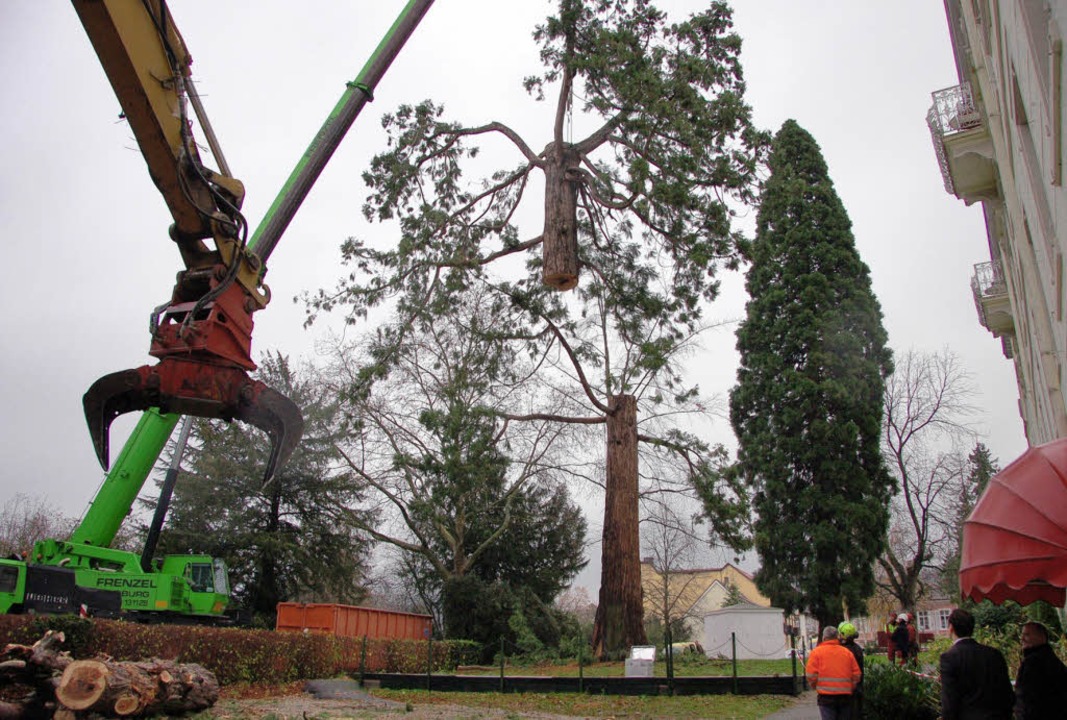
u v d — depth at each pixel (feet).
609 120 63.98
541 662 91.20
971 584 19.83
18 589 58.03
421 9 31.12
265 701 50.03
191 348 22.50
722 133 62.18
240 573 109.81
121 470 64.03
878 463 97.50
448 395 71.82
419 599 132.26
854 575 93.40
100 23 21.01
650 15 64.23
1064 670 21.30
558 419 81.71
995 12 27.73
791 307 104.53
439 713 43.21
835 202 109.09
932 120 45.16
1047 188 23.97
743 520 71.92
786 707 44.11
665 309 71.77
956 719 20.63
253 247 26.23
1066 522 18.29
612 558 74.74
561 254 61.98
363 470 111.75
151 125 22.36
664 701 47.47
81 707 31.50
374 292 68.03
